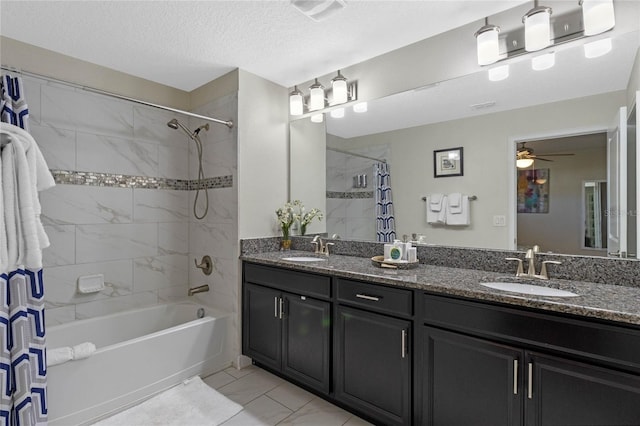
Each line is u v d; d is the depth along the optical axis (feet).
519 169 5.97
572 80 5.48
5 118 5.50
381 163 7.72
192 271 9.75
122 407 6.41
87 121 7.90
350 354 6.10
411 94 7.19
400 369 5.40
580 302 4.01
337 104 8.26
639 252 4.92
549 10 5.32
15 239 5.09
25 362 5.20
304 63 8.00
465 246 6.55
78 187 7.77
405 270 6.23
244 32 6.57
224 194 8.68
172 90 9.50
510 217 6.06
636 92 4.97
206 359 7.90
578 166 5.44
